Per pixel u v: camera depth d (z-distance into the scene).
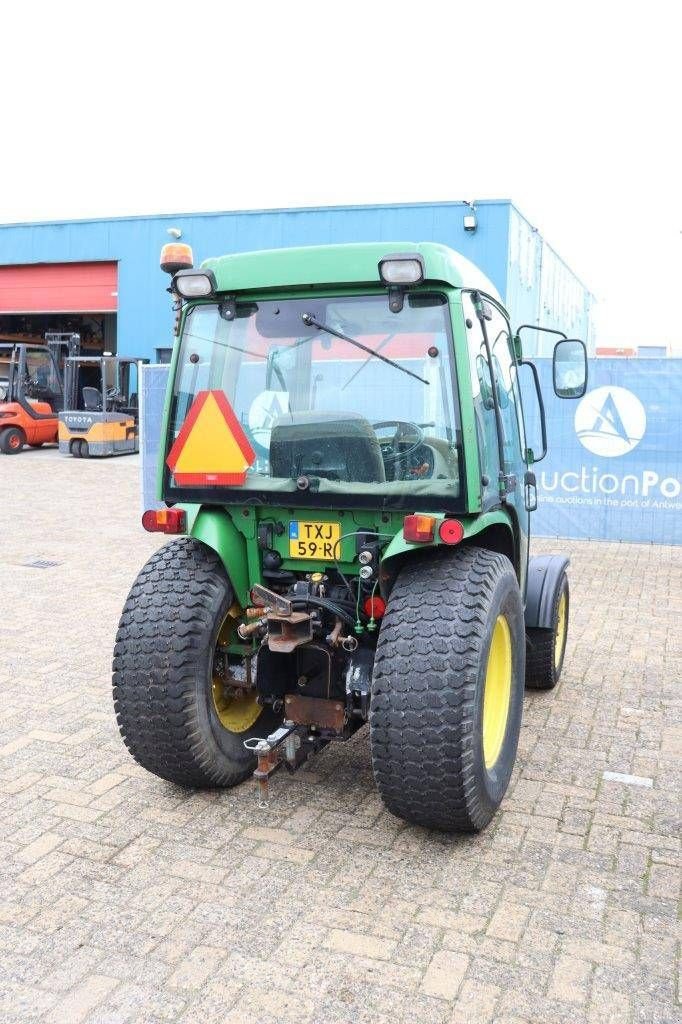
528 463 5.02
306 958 2.89
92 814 3.85
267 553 3.93
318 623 3.77
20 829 3.72
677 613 7.40
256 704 4.30
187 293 3.83
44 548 10.02
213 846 3.59
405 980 2.79
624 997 2.72
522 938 3.00
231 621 4.11
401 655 3.38
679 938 3.01
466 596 3.47
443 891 3.27
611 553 9.89
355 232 20.70
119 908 3.17
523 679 4.12
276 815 3.85
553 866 3.45
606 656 6.23
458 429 3.53
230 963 2.87
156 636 3.76
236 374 3.89
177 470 3.89
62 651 6.22
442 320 3.56
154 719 3.75
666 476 10.18
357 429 3.67
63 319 29.70
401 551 3.48
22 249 25.25
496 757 3.83
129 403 21.70
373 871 3.41
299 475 3.76
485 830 3.73
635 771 4.34
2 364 23.03
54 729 4.80
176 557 4.04
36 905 3.18
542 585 5.12
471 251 19.67
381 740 3.38
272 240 21.78
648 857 3.53
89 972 2.83
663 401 10.02
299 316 3.77
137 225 23.72
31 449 22.52
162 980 2.79
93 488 15.31
